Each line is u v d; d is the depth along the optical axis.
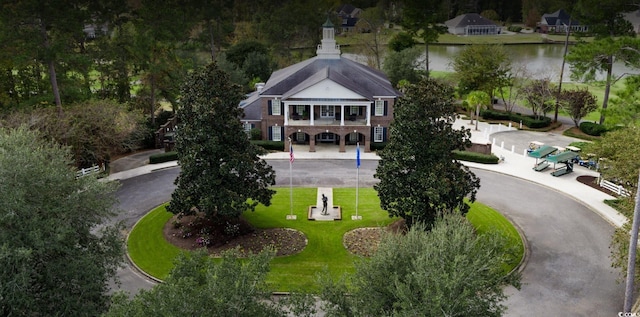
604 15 62.97
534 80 76.06
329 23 63.34
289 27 111.00
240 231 37.22
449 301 17.81
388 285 19.81
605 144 44.12
